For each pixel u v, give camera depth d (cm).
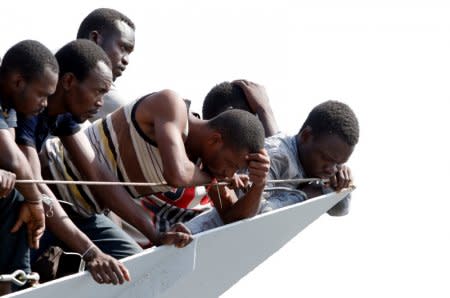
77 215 1370
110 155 1354
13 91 1216
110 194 1332
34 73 1211
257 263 1521
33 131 1283
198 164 1377
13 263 1205
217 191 1424
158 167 1341
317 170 1548
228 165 1345
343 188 1568
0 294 1180
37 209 1198
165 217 1470
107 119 1366
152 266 1288
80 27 1623
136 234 1487
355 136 1541
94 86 1298
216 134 1341
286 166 1532
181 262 1318
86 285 1220
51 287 1166
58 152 1366
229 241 1405
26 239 1209
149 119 1325
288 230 1539
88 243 1240
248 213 1420
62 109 1305
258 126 1352
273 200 1517
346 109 1547
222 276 1449
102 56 1312
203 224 1451
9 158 1184
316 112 1544
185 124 1327
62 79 1295
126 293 1277
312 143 1538
